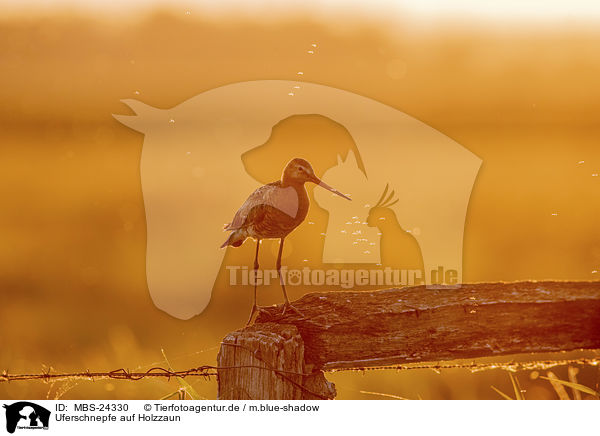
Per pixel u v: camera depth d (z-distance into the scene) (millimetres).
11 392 20516
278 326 10469
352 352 10469
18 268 39375
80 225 51500
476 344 10594
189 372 11250
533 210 50906
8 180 73562
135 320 29062
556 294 10844
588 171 66188
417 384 20078
